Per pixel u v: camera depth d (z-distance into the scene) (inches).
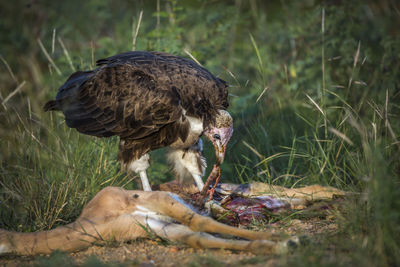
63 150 552.1
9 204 496.1
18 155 519.5
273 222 449.1
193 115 473.4
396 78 612.4
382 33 700.7
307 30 790.5
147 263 355.3
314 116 620.4
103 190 410.9
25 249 382.3
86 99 499.2
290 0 948.0
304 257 323.9
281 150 604.1
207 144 589.3
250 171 573.0
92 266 337.4
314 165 537.6
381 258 317.7
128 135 485.1
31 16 935.7
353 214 388.2
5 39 848.9
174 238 379.6
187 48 701.9
